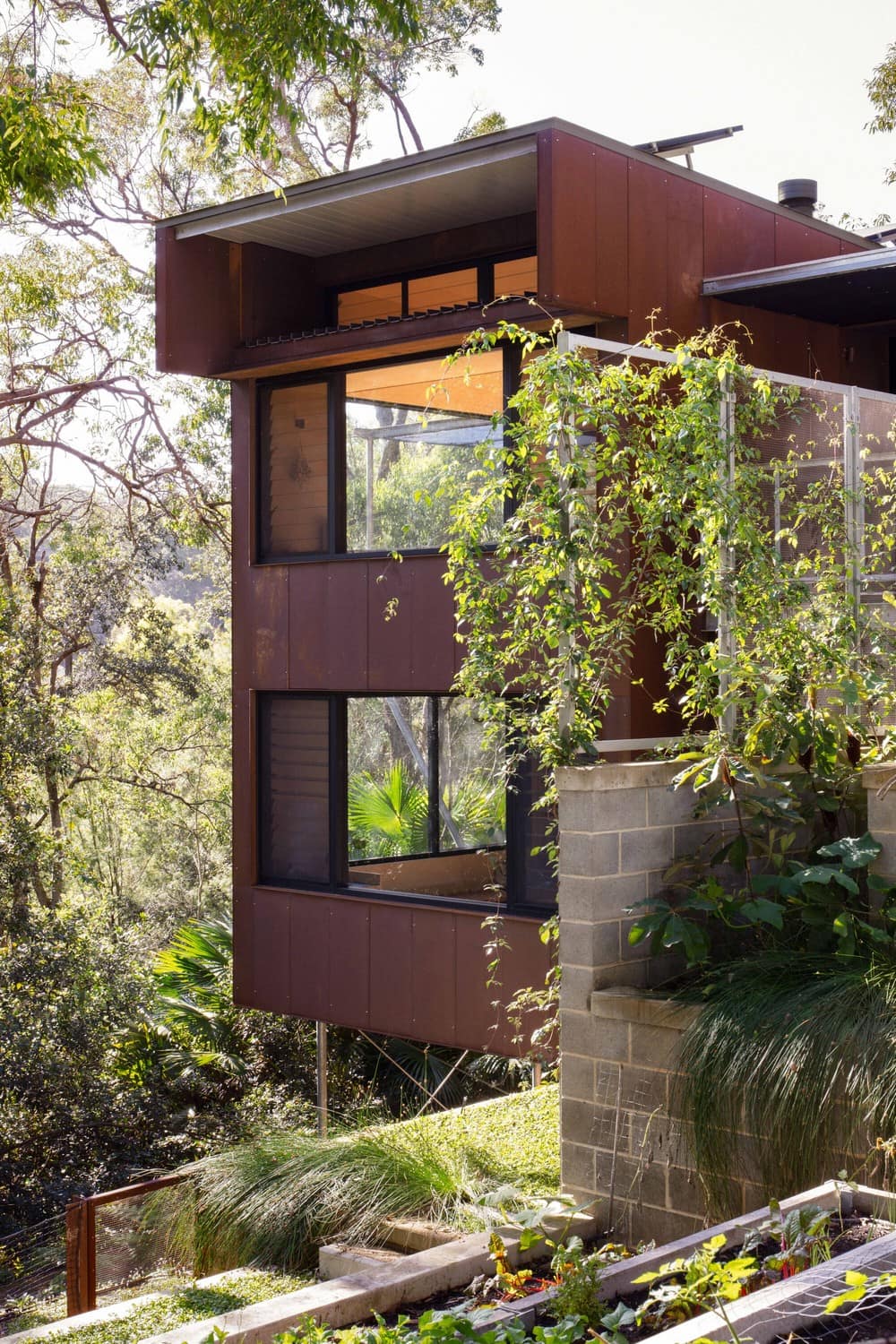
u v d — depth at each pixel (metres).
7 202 9.44
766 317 10.64
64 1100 14.89
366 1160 6.70
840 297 10.16
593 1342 3.67
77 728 19.64
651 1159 5.77
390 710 11.16
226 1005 15.71
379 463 11.09
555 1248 5.18
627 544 8.38
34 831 18.20
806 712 6.57
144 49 8.66
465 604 7.52
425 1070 13.98
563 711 7.00
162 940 25.09
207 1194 7.01
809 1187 5.00
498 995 10.22
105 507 22.88
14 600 21.08
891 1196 4.49
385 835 11.23
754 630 7.21
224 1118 14.90
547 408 6.80
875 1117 4.80
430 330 10.17
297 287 12.27
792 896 6.07
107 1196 7.49
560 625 6.92
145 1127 15.19
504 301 9.73
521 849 10.12
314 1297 4.96
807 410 8.06
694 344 7.42
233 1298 6.17
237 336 11.87
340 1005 11.37
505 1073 13.80
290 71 8.68
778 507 7.66
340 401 11.38
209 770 27.12
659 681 9.02
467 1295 5.04
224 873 27.17
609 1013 5.92
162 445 21.97
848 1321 3.52
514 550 7.43
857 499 7.89
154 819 27.72
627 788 6.21
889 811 5.95
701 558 7.34
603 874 6.10
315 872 11.66
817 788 6.64
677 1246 4.61
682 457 7.21
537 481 7.27
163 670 23.22
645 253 9.32
